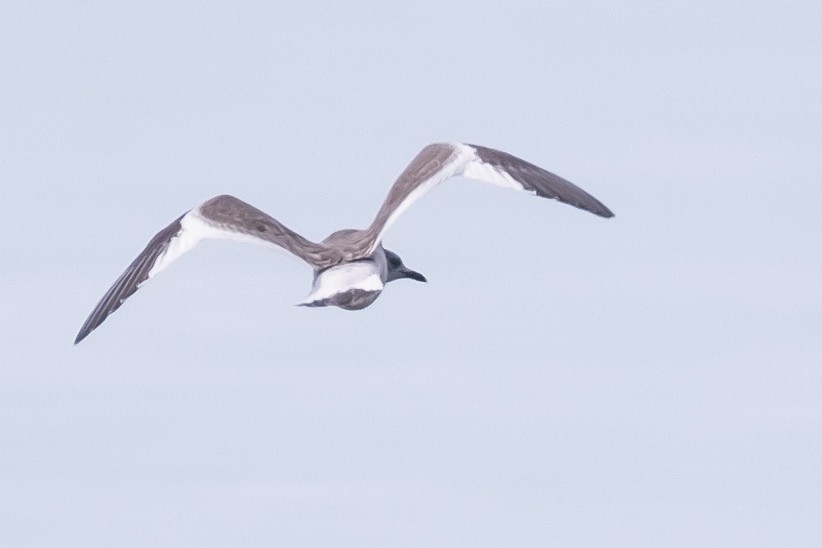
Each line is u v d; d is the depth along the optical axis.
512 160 19.12
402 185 18.22
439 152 18.73
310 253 17.23
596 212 19.30
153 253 17.12
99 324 16.73
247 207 17.44
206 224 17.23
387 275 20.16
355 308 17.09
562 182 19.33
